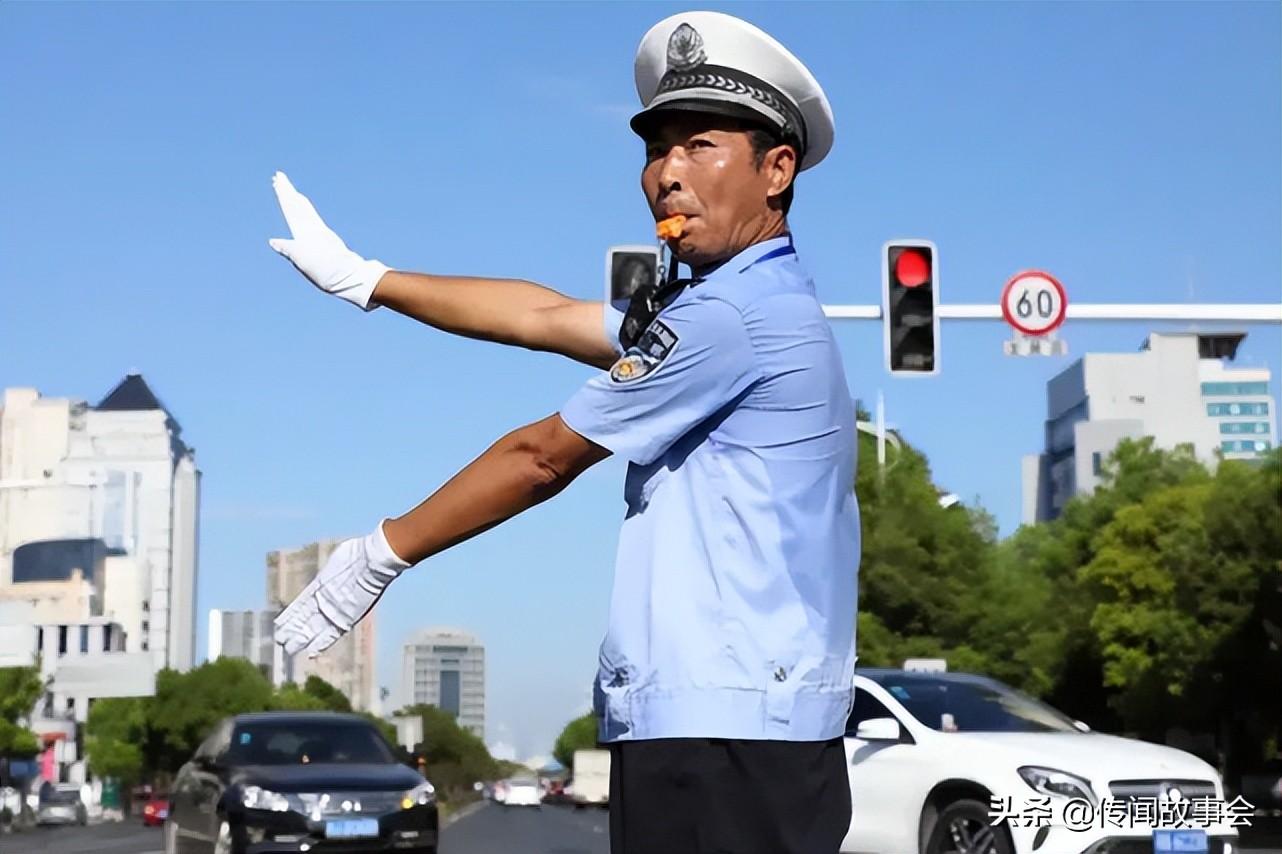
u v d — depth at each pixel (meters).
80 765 112.00
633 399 2.61
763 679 2.59
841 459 2.73
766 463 2.65
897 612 55.59
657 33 2.81
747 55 2.76
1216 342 173.38
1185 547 49.56
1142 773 12.47
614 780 2.69
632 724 2.62
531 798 99.12
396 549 2.62
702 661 2.59
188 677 103.50
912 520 56.19
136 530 193.12
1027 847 12.35
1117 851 12.30
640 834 2.62
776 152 2.77
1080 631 56.75
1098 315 20.06
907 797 13.21
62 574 165.25
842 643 2.71
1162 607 54.12
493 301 3.16
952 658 54.59
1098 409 156.00
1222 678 49.59
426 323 3.21
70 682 76.06
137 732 103.19
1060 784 12.39
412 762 16.41
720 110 2.73
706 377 2.62
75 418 196.88
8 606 87.00
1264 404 179.38
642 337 2.67
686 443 2.68
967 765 12.88
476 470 2.63
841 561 2.72
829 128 2.85
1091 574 55.81
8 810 60.53
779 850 2.57
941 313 19.84
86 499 191.25
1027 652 56.34
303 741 16.09
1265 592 47.75
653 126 2.81
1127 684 54.59
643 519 2.69
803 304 2.71
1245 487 48.84
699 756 2.57
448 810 78.56
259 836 14.67
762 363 2.64
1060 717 14.16
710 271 2.80
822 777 2.63
